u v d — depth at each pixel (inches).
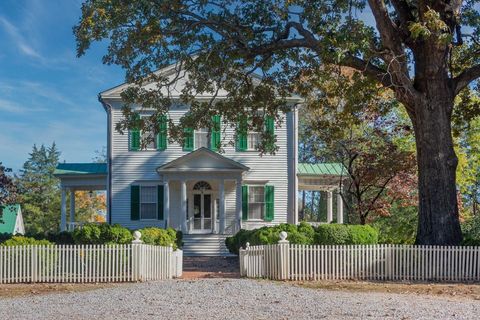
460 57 876.0
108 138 1274.6
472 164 1460.4
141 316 406.3
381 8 703.1
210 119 969.5
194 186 1280.8
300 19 802.8
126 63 809.5
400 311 422.3
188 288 551.2
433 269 681.0
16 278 658.2
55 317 405.7
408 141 1325.0
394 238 895.1
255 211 1269.7
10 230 2048.5
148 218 1267.2
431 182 733.9
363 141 1071.6
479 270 675.4
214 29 806.5
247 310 429.4
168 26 786.2
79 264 663.8
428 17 629.6
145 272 675.4
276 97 1057.5
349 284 624.4
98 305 459.2
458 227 732.0
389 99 1129.4
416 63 759.1
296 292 528.7
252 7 835.4
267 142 977.5
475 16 802.8
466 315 406.9
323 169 1318.9
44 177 2655.0
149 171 1272.1
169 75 1257.4
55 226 2389.3
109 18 721.0
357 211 1194.0
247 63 843.4
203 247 1201.4
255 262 710.5
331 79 874.8
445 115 738.8
